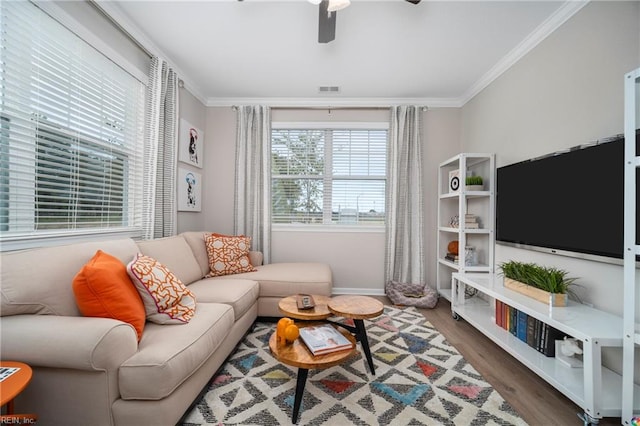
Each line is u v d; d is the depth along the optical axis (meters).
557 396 1.58
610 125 1.70
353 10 2.04
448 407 1.47
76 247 1.48
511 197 2.51
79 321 1.15
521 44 2.42
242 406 1.45
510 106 2.66
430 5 1.98
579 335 1.35
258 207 3.59
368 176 3.73
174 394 1.21
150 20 2.18
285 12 2.08
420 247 3.53
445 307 3.14
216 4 2.01
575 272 1.88
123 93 2.26
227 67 2.88
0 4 1.41
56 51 1.70
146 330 1.41
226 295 2.02
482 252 3.06
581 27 1.90
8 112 1.46
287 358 1.32
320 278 2.61
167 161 2.71
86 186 1.95
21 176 1.54
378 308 1.80
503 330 2.14
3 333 1.06
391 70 2.91
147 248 2.00
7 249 1.43
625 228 1.29
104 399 1.10
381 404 1.48
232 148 3.69
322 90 3.39
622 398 1.28
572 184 1.85
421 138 3.59
